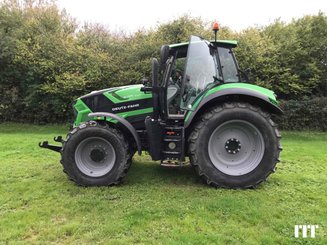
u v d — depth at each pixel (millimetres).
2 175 4926
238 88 4285
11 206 3699
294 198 3947
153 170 5199
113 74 11750
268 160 4266
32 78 11844
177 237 2967
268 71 11117
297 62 11883
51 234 3025
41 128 11625
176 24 11734
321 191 4199
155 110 4297
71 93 11609
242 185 4262
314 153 6883
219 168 4328
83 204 3740
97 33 13070
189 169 5238
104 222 3279
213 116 4273
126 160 4367
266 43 11570
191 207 3619
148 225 3213
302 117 11391
